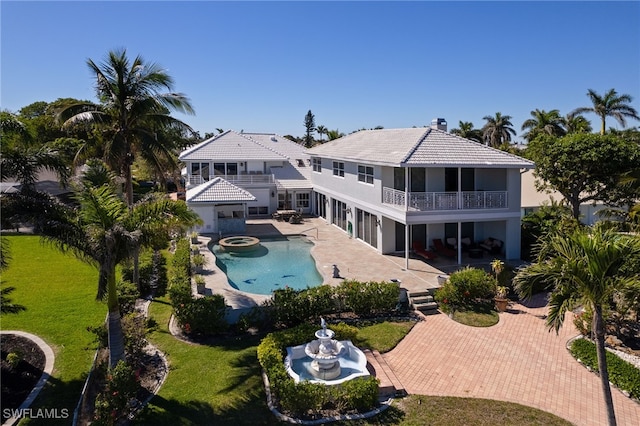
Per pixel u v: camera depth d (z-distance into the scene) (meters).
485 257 26.67
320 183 41.94
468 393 12.98
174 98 22.34
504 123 71.62
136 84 21.14
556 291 10.96
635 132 44.62
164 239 14.26
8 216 12.20
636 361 14.49
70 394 12.88
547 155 28.27
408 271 24.06
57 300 20.28
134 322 15.53
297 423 11.51
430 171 26.70
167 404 12.28
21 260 27.33
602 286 9.76
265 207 44.59
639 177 24.12
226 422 11.52
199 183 42.91
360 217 32.31
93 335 16.59
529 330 17.52
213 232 35.66
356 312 19.05
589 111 53.91
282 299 17.95
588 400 12.60
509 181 25.48
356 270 24.44
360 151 31.64
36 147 13.92
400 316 19.11
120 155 21.12
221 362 14.72
